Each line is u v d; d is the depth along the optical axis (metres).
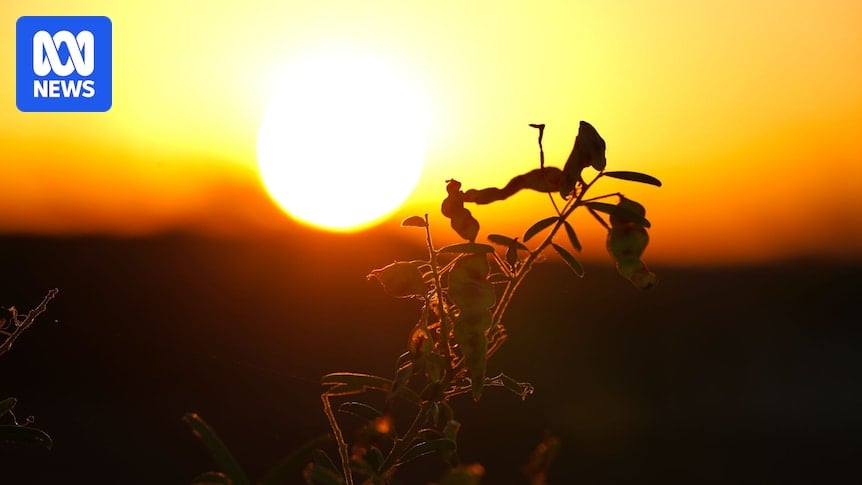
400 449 2.55
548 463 1.68
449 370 2.64
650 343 23.55
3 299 11.27
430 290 2.77
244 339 11.98
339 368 12.07
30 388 10.60
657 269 30.02
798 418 20.52
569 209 2.62
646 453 16.70
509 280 2.66
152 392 11.45
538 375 19.36
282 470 2.15
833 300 31.03
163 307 12.01
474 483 1.59
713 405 20.67
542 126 2.66
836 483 16.30
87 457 12.53
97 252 15.25
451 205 2.72
